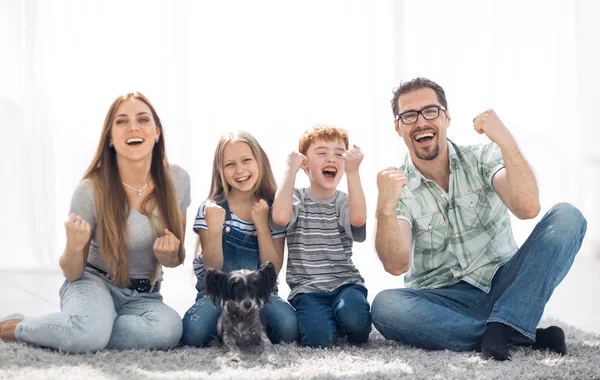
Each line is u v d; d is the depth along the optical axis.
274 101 4.57
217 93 4.52
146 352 2.42
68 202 4.60
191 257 4.30
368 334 2.66
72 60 4.50
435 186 2.71
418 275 2.79
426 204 2.70
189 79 4.50
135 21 4.49
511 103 4.94
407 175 2.77
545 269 2.35
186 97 4.49
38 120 4.54
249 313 2.45
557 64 4.98
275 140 4.57
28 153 4.57
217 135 4.51
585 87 5.00
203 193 4.48
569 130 5.05
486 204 2.69
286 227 2.81
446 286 2.72
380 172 2.50
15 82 4.53
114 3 4.48
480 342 2.42
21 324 2.44
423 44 4.74
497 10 4.86
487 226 2.69
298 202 2.83
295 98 4.59
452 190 2.70
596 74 5.01
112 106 2.66
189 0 4.49
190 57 4.50
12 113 4.54
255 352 2.43
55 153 4.57
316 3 4.61
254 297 2.43
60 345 2.36
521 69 4.94
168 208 2.69
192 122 4.49
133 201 2.68
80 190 2.62
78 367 2.16
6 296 3.90
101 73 4.50
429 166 2.73
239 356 2.35
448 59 4.78
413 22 4.73
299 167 2.78
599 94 5.02
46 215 4.59
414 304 2.53
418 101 2.66
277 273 2.80
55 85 4.52
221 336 2.58
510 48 4.90
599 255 5.10
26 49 4.50
